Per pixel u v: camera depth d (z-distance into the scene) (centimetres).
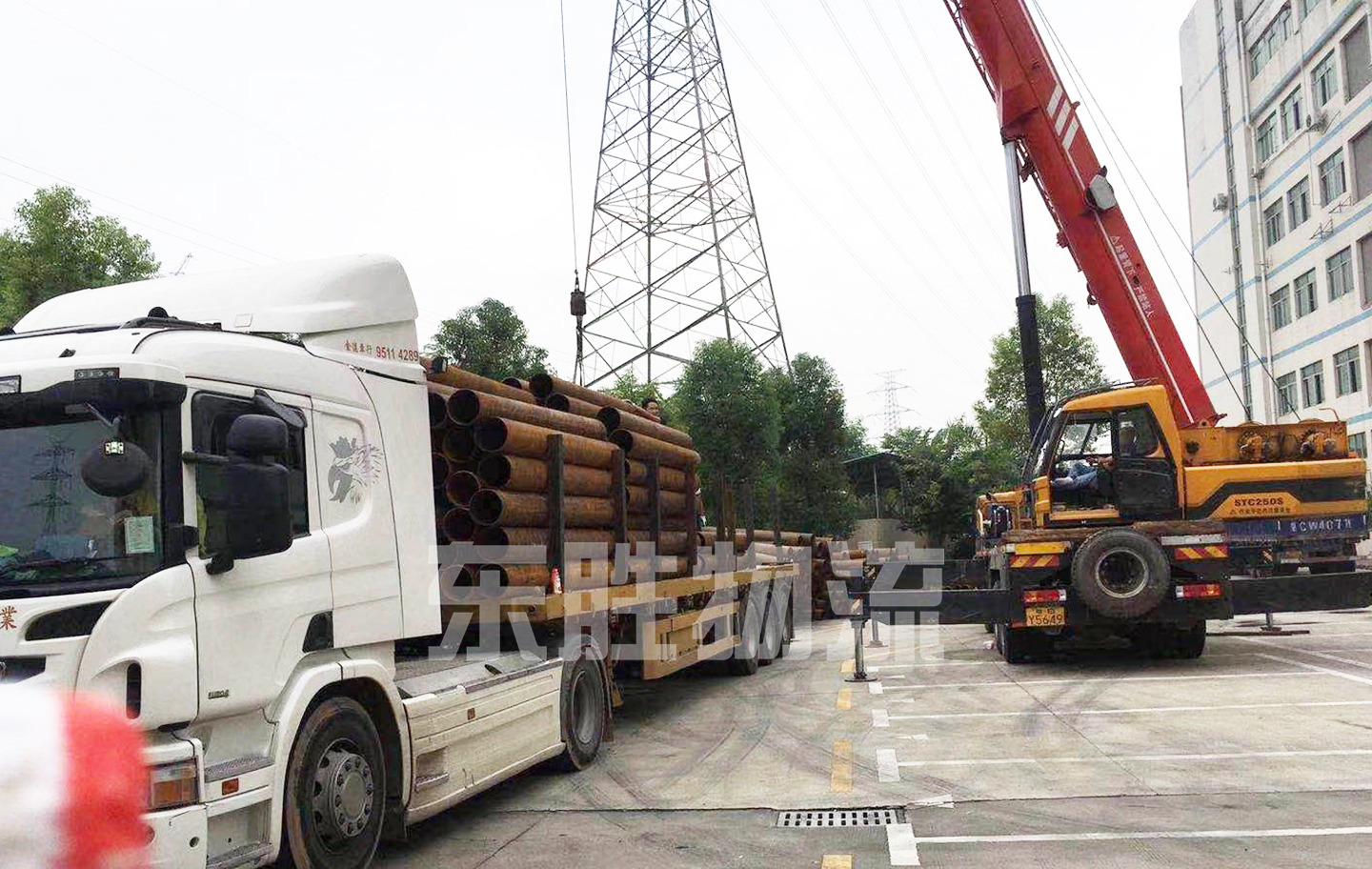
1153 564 1240
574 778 818
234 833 465
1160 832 600
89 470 419
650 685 1332
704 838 632
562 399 964
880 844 601
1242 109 4206
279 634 504
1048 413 1510
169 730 444
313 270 617
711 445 3002
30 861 380
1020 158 1585
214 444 484
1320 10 3509
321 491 557
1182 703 1015
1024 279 1575
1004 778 749
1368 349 3288
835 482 3688
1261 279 4141
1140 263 1538
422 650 752
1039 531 1294
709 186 3519
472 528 778
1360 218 3303
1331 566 1382
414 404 658
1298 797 664
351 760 541
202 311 602
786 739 934
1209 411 1513
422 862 606
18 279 1912
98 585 431
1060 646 1552
